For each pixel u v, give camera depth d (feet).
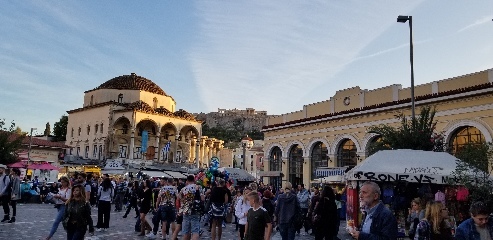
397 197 52.08
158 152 208.85
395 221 16.40
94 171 184.03
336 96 119.65
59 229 49.67
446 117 88.07
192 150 236.43
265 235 26.61
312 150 126.21
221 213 42.55
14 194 53.31
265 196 51.49
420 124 67.97
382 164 40.42
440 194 44.09
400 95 99.60
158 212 45.27
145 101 221.66
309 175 124.67
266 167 145.89
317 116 122.31
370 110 104.58
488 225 19.53
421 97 92.48
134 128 200.03
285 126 135.74
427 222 21.20
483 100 81.51
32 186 104.47
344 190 84.12
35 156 182.29
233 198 63.87
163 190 44.57
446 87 89.56
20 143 138.21
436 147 68.03
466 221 19.98
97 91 221.46
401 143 65.92
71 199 28.50
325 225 35.42
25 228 48.52
